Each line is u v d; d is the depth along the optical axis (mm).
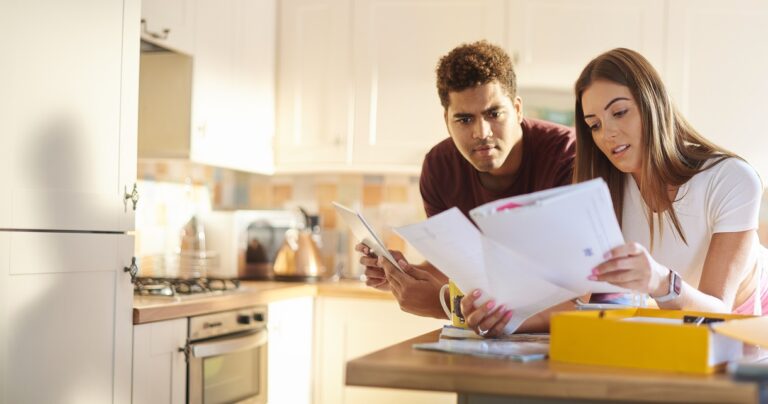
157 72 3150
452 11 3490
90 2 2160
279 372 3152
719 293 1600
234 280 3098
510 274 1306
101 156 2193
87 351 2143
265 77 3611
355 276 3908
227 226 3656
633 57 1642
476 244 1277
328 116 3609
